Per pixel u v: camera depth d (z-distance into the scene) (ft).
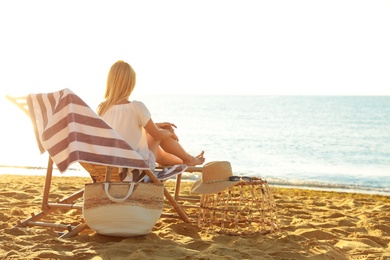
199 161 15.93
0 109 194.18
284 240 14.19
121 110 13.88
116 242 13.39
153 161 14.39
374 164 60.29
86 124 12.62
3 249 12.46
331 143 86.17
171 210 18.25
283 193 29.94
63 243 13.12
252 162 61.36
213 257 11.81
